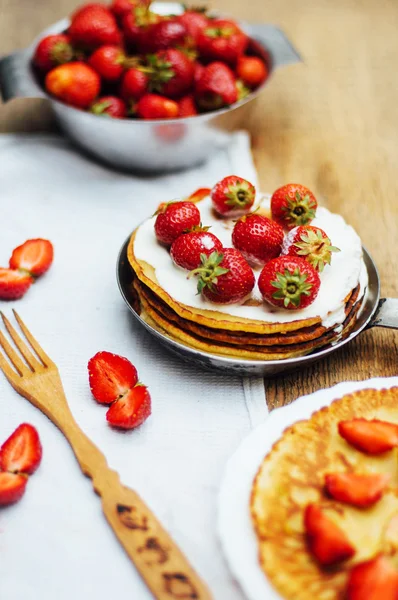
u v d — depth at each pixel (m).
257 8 1.24
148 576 0.56
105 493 0.59
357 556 0.54
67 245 0.80
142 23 0.89
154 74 0.85
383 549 0.55
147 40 0.89
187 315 0.64
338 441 0.59
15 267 0.75
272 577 0.54
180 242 0.65
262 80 0.91
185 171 0.89
